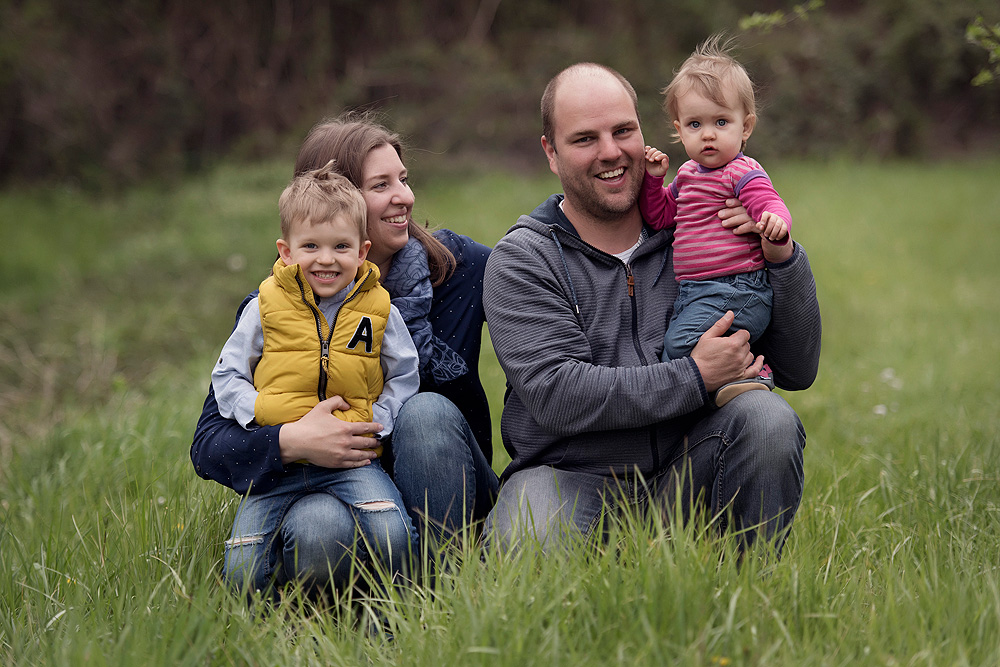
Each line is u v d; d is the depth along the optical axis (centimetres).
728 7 2141
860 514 319
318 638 233
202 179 1886
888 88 2148
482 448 325
